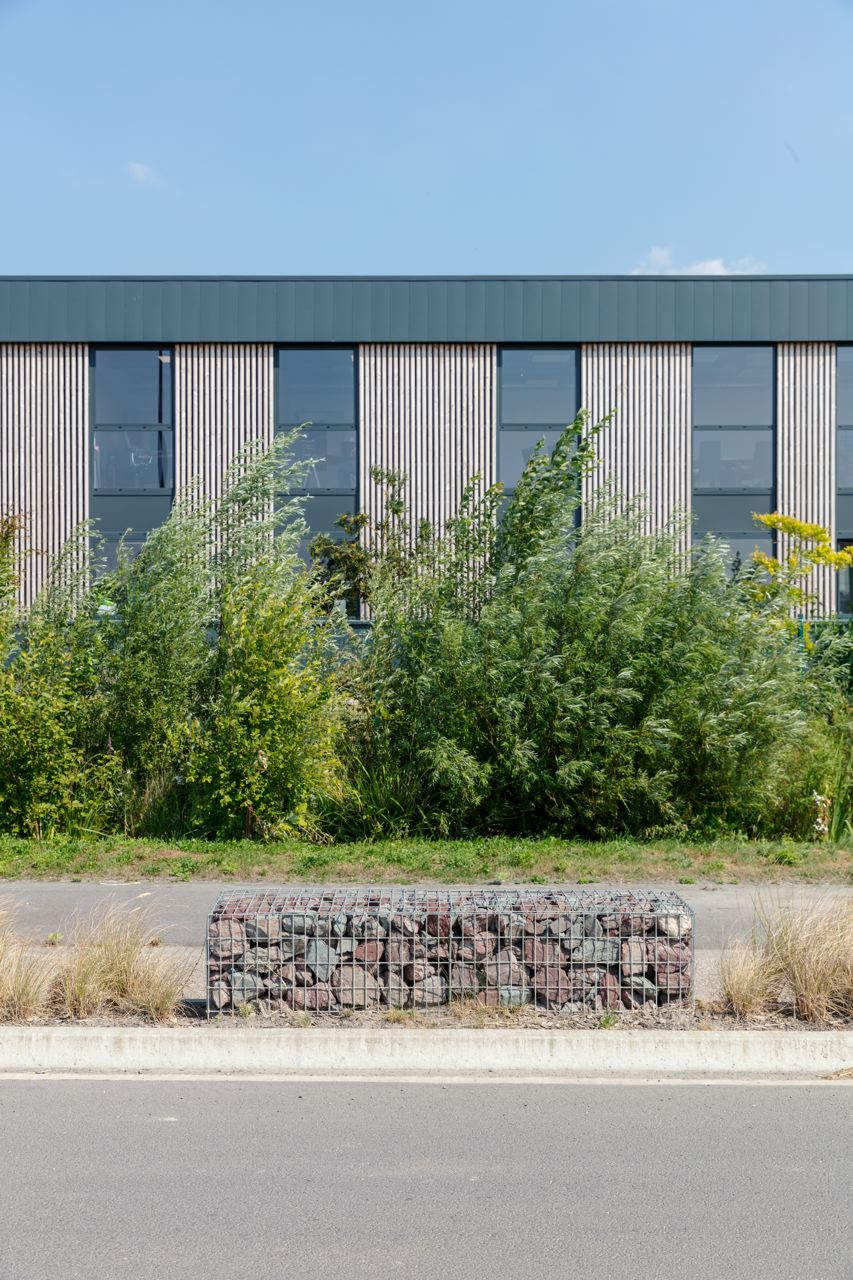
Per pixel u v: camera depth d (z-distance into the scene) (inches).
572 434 554.3
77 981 261.6
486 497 563.2
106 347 942.4
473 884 414.3
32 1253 163.9
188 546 544.4
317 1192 182.5
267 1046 242.7
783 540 928.3
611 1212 176.6
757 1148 200.4
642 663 512.1
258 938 258.7
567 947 261.4
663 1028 251.0
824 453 939.3
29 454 933.8
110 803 513.0
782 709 513.0
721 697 514.0
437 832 517.7
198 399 935.0
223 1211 176.2
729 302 934.4
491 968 261.4
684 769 516.7
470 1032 244.5
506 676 515.2
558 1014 258.2
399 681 533.6
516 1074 237.8
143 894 392.8
